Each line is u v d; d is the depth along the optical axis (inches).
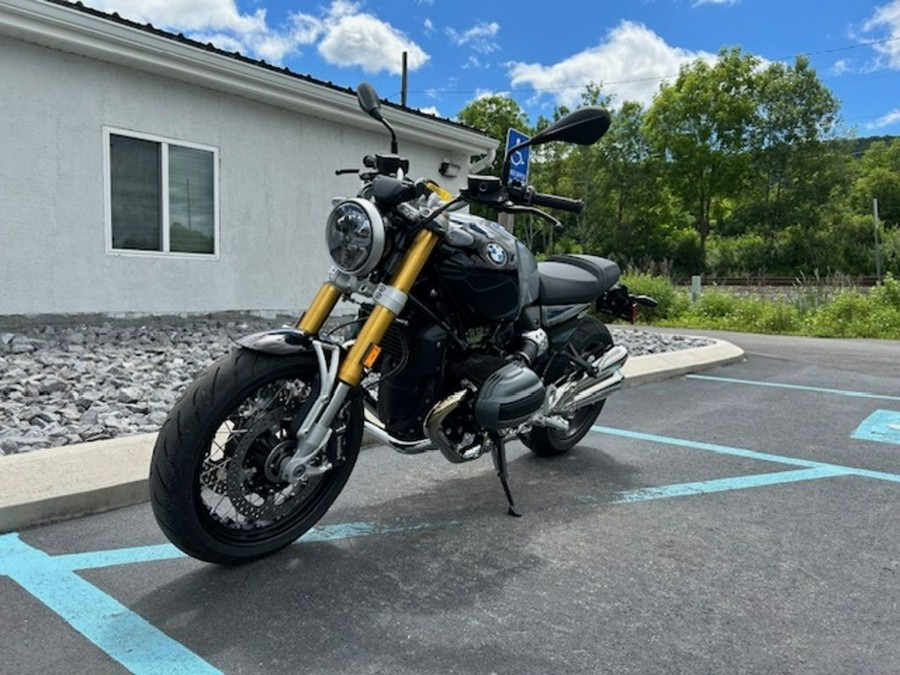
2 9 253.4
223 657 82.5
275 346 100.7
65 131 290.0
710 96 1967.3
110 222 307.4
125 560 107.6
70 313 296.4
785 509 135.7
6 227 275.3
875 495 144.3
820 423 209.6
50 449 141.0
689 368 305.4
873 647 87.2
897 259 1638.8
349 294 110.9
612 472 159.0
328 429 105.0
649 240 2050.9
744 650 86.1
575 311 154.3
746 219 2007.9
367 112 120.8
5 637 85.4
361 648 85.1
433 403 118.8
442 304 119.3
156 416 178.1
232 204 355.6
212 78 326.6
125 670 79.4
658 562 111.2
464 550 115.0
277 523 111.9
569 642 87.4
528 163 233.0
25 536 115.4
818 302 735.1
